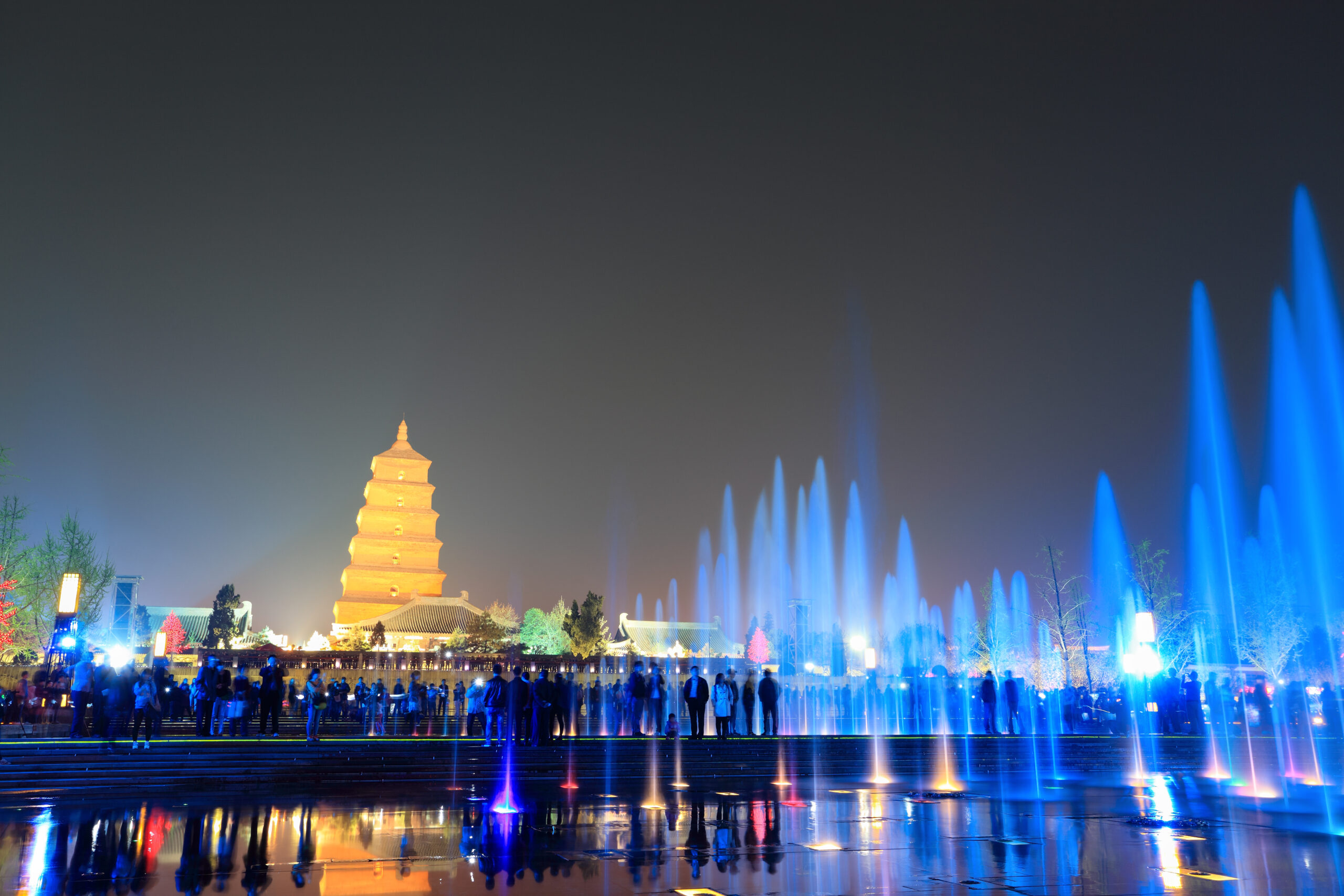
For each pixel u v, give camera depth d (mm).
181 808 17672
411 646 110438
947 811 18156
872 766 25891
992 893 10883
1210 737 31391
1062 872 12094
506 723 26922
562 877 11508
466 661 70375
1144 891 11062
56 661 31844
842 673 74750
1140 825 16375
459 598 120562
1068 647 61562
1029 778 25109
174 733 30844
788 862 12617
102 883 10891
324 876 11445
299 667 65938
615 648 105938
